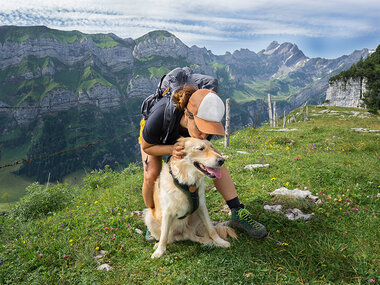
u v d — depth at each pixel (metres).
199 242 3.62
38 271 3.40
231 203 3.83
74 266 3.39
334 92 98.94
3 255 3.96
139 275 3.04
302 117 50.00
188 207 3.31
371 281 2.61
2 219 6.61
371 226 3.64
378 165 6.60
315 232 3.63
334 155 7.89
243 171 6.57
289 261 3.05
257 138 11.84
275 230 3.72
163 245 3.42
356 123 24.33
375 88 82.19
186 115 2.88
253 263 3.03
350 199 4.52
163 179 3.34
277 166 6.73
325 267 2.88
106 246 3.76
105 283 2.98
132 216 4.60
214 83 3.27
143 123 3.69
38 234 4.65
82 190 8.30
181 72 3.29
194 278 2.88
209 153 2.90
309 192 4.80
